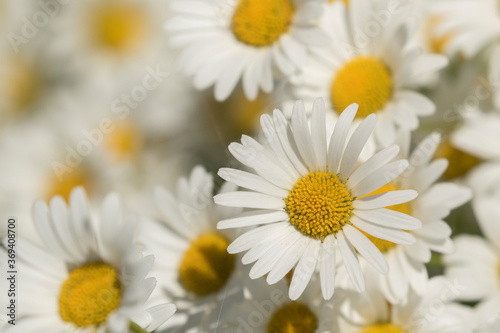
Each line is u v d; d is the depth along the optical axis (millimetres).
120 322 312
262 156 321
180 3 374
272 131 322
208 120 398
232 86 362
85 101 416
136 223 325
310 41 354
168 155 399
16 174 401
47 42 430
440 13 365
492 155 348
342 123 319
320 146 320
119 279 326
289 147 322
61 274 332
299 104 321
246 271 331
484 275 336
